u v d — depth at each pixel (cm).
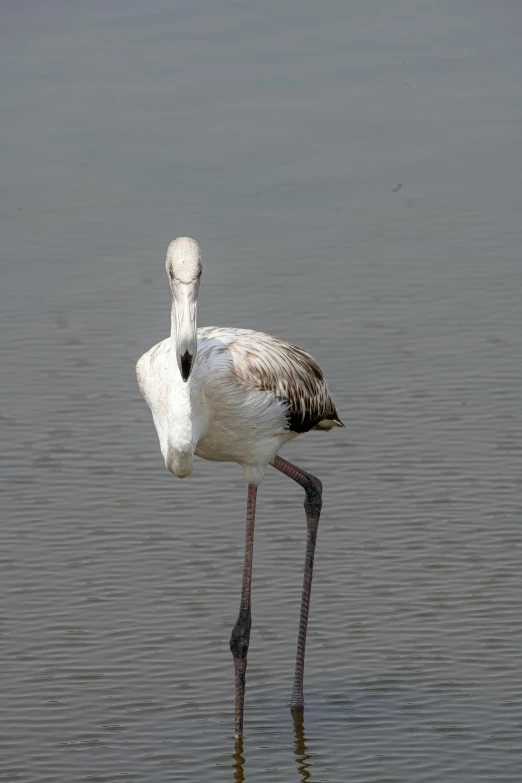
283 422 1040
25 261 1936
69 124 2489
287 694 1052
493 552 1223
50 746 975
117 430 1477
